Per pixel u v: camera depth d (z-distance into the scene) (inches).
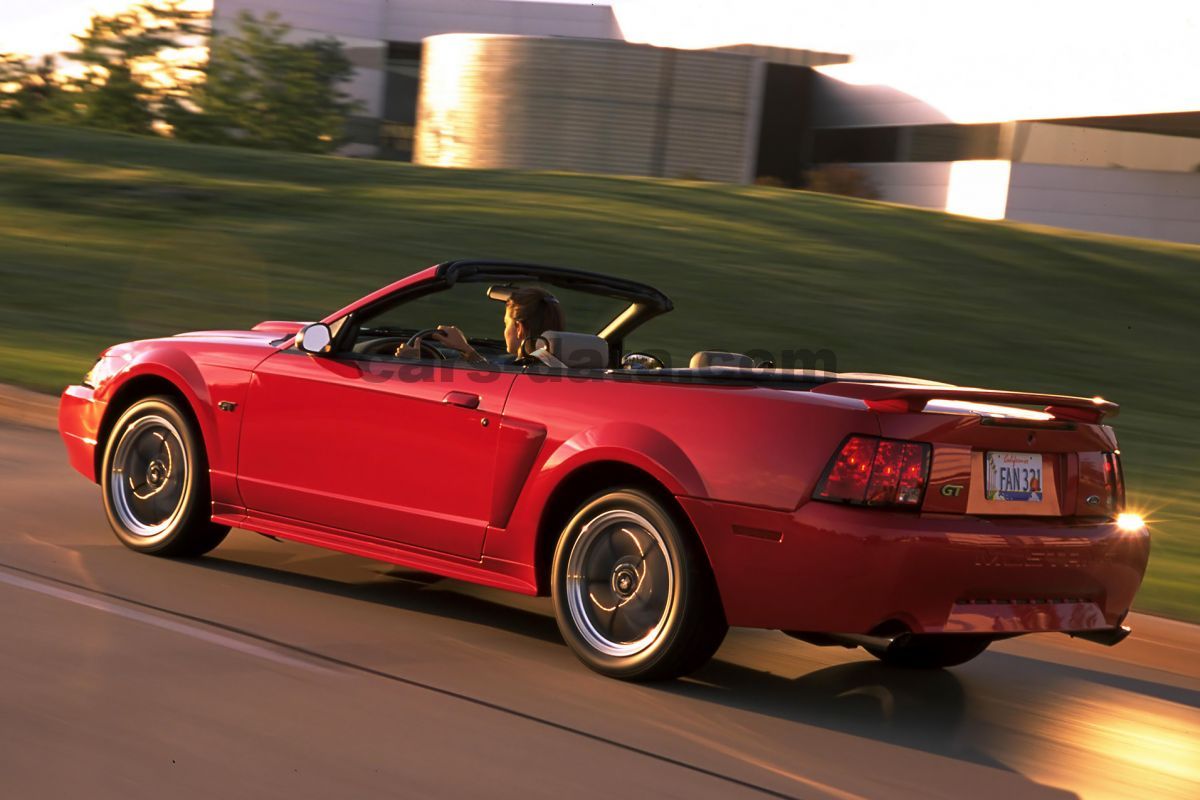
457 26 4424.2
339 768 218.2
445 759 227.3
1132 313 1363.2
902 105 3275.1
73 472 495.8
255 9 4069.9
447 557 315.6
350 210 1461.6
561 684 279.9
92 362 788.0
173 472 364.5
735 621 270.4
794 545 261.0
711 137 3051.2
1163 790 249.8
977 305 1293.1
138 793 200.7
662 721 261.1
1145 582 425.7
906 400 261.0
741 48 4205.2
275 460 341.1
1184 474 702.5
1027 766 256.4
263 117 3243.1
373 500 324.5
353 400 327.6
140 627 292.7
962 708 294.8
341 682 266.4
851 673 318.7
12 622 286.2
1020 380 1044.5
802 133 3602.4
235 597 329.4
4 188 1485.0
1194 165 2888.8
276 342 354.0
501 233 1357.0
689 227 1467.8
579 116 3019.2
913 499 259.1
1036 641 370.0
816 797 227.1
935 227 1641.2
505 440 301.3
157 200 1467.8
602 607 289.9
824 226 1562.5
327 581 358.3
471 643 307.6
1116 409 285.3
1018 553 264.2
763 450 267.3
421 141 3245.6
